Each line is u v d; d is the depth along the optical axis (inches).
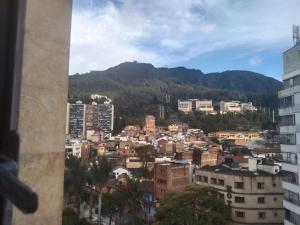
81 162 1477.6
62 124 79.3
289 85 1248.2
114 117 6225.4
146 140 4507.9
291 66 1235.9
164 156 3085.6
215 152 2994.6
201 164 2755.9
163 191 2069.4
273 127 5305.1
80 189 1454.2
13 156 30.0
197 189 1422.2
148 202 1685.5
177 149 3501.5
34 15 74.3
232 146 4052.7
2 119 31.1
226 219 1483.8
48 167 75.0
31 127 72.3
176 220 1343.5
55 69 78.8
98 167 1541.6
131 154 3235.7
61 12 81.1
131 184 1572.3
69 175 1423.5
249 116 6087.6
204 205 1385.3
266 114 5959.6
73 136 5007.4
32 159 71.9
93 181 1534.2
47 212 74.2
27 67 72.2
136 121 6220.5
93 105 5753.0
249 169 1809.8
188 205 1384.1
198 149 3105.3
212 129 5733.3
